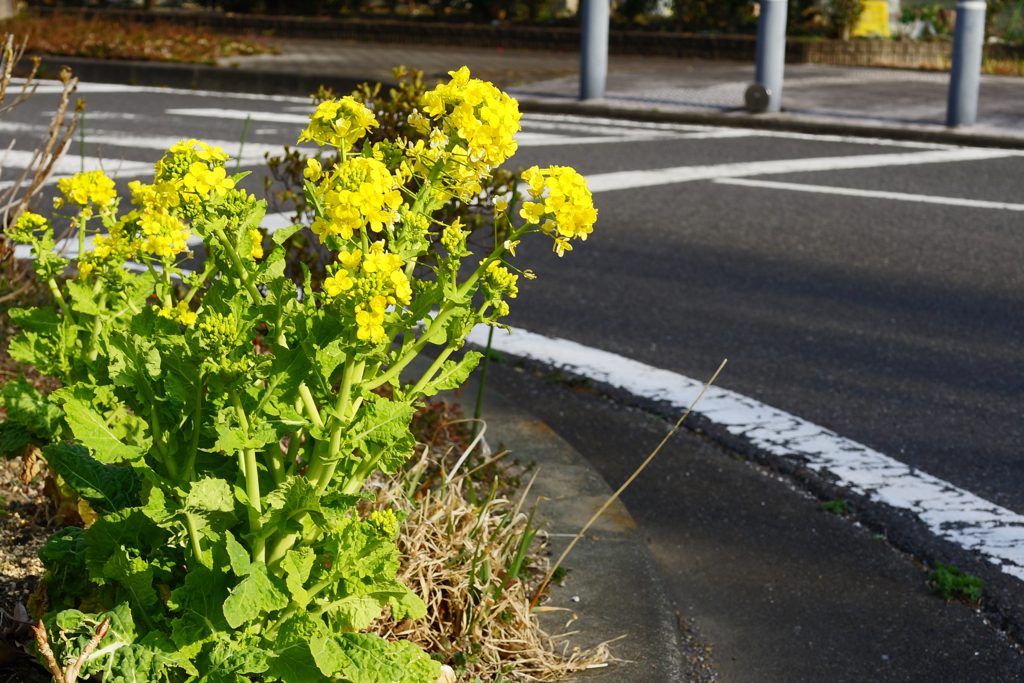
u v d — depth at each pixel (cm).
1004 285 604
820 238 695
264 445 178
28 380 338
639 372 481
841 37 1681
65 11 1997
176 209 169
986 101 1252
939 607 305
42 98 1173
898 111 1178
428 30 1777
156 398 172
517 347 508
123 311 205
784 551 333
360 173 161
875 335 529
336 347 164
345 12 2023
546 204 168
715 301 578
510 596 254
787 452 402
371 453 177
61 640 175
